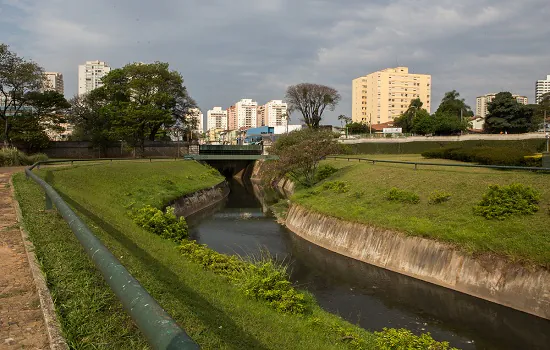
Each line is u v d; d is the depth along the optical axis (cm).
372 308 1509
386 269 1936
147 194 3244
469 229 1711
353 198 2616
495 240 1577
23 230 965
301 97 8444
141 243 1365
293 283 1770
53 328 485
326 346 851
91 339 475
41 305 550
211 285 1075
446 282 1667
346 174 3428
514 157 2866
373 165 3541
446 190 2198
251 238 2605
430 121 8381
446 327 1351
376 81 12662
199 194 4138
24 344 463
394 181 2661
